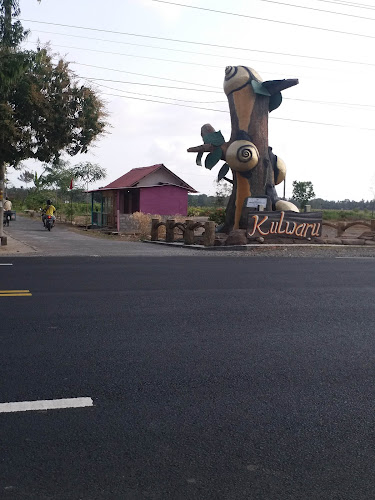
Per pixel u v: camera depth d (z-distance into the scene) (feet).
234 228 74.95
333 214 176.96
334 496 11.02
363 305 29.99
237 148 71.92
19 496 10.71
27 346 20.71
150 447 12.86
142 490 11.03
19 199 232.73
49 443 12.90
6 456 12.22
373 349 21.52
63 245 67.00
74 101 61.93
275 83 72.69
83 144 64.08
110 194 121.39
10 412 14.60
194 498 10.80
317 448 13.06
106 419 14.33
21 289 32.78
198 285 35.55
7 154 58.70
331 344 22.09
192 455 12.53
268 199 72.28
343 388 17.12
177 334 22.99
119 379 17.34
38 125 59.06
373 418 14.90
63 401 15.43
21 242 69.87
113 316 26.00
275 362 19.53
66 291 32.40
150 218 94.22
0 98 54.95
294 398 16.19
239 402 15.76
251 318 26.30
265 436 13.62
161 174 118.62
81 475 11.52
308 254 60.70
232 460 12.35
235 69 74.43
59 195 201.77
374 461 12.49
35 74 58.39
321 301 30.91
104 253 57.36
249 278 39.19
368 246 70.18
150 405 15.35
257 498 10.88
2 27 50.44
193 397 16.03
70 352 20.08
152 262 48.88
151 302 29.55
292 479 11.62
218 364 19.12
